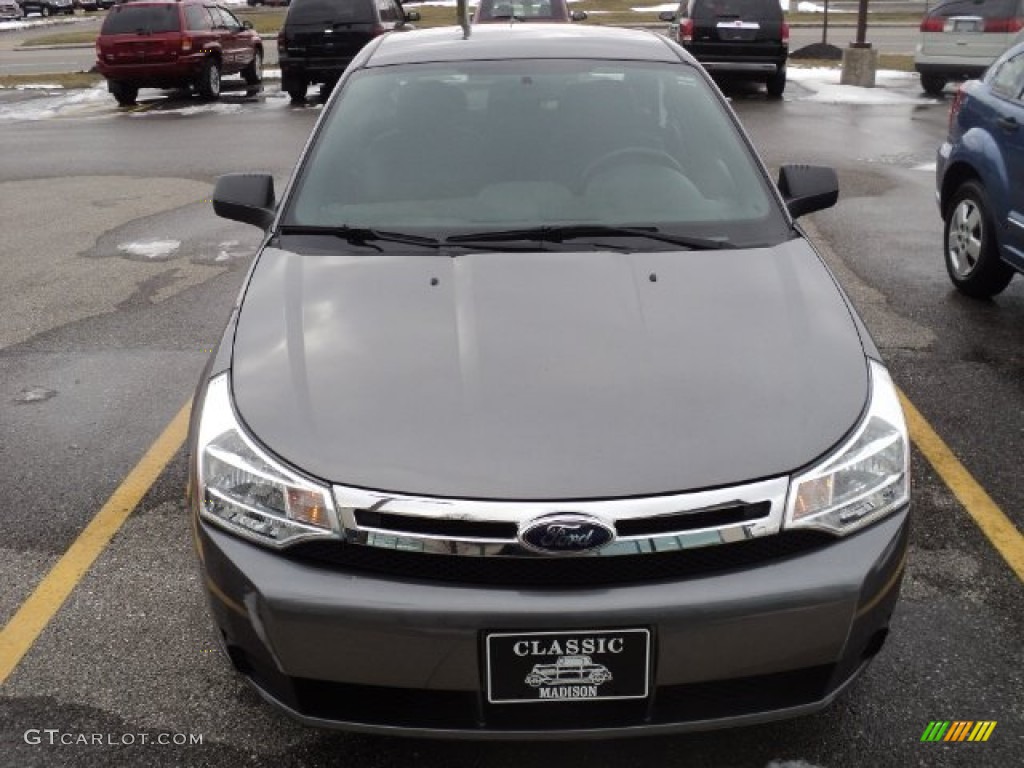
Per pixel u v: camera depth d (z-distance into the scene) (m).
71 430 4.52
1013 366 5.08
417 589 2.18
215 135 13.13
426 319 2.70
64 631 3.10
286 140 12.46
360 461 2.27
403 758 2.57
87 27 43.62
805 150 11.07
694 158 3.52
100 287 6.62
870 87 16.92
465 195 3.36
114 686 2.85
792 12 37.81
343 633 2.19
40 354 5.45
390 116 3.66
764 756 2.56
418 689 2.22
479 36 4.13
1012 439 4.29
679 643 2.16
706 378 2.47
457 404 2.39
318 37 15.98
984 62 14.99
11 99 18.61
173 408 4.73
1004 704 2.72
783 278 2.92
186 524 3.71
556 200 3.32
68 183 10.25
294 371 2.53
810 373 2.51
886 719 2.67
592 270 2.94
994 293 6.06
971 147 5.91
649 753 2.57
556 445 2.28
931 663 2.88
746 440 2.30
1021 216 5.43
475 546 2.17
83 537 3.64
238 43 18.50
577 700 2.21
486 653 2.17
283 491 2.27
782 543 2.25
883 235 7.57
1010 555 3.43
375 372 2.50
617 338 2.61
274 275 3.00
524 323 2.67
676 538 2.18
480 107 3.67
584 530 2.15
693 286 2.86
